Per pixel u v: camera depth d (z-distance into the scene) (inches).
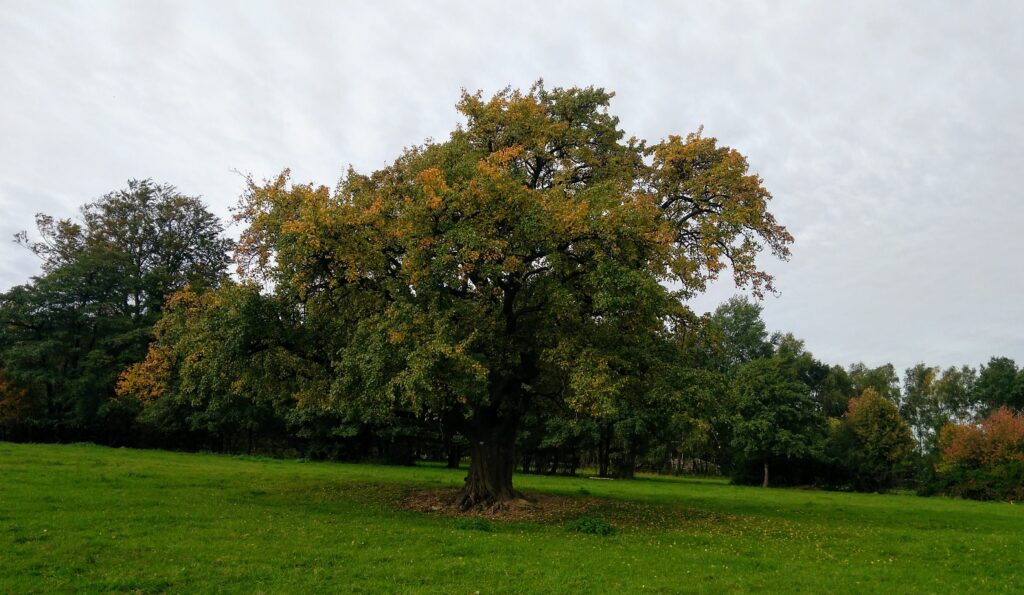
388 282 829.2
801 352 3380.9
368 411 815.1
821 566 596.1
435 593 442.9
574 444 2581.2
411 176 935.7
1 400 2194.9
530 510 960.3
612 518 923.4
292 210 841.5
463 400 762.8
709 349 1075.9
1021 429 2103.8
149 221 2438.5
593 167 1027.3
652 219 860.6
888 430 2456.9
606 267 780.6
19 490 808.3
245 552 541.0
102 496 808.3
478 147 1006.4
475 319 836.6
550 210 792.3
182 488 975.0
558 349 810.2
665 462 3695.9
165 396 2129.7
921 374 4343.0
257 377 938.7
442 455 3122.5
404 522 770.8
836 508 1258.0
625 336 882.8
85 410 2217.0
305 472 1493.6
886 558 661.3
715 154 983.0
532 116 964.6
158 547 545.6
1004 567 629.6
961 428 2251.5
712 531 821.2
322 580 466.6
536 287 879.7
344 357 789.9
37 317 2246.6
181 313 942.4
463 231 758.5
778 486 2541.8
